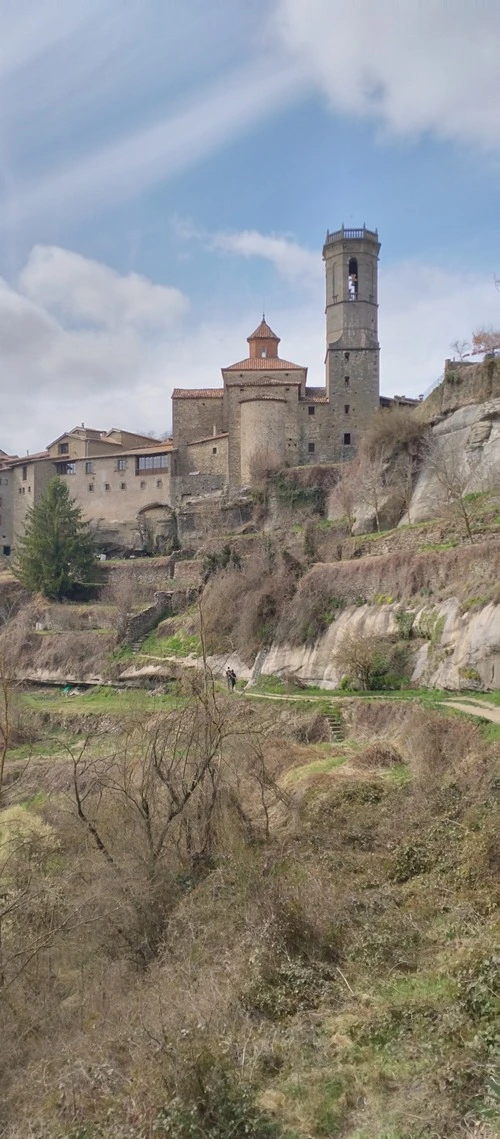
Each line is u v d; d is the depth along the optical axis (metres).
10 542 80.31
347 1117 8.22
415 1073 8.45
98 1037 10.50
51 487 65.94
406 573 34.59
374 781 19.36
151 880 14.99
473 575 30.75
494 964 9.75
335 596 38.19
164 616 51.97
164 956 12.66
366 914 12.45
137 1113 8.59
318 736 27.61
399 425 51.06
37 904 14.53
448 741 20.47
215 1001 10.33
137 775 17.12
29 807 19.67
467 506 39.44
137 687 41.78
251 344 78.00
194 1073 8.77
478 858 12.98
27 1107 9.54
